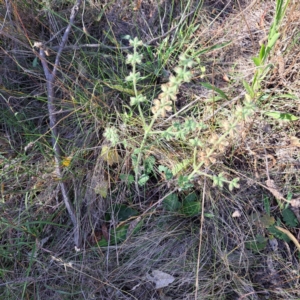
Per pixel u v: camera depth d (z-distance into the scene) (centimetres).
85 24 184
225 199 161
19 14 173
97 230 159
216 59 177
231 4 188
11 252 151
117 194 162
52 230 159
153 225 158
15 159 160
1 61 176
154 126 165
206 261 154
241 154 166
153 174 165
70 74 173
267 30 179
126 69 176
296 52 168
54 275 153
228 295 153
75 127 170
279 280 153
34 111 174
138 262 154
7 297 147
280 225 158
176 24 184
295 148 163
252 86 154
